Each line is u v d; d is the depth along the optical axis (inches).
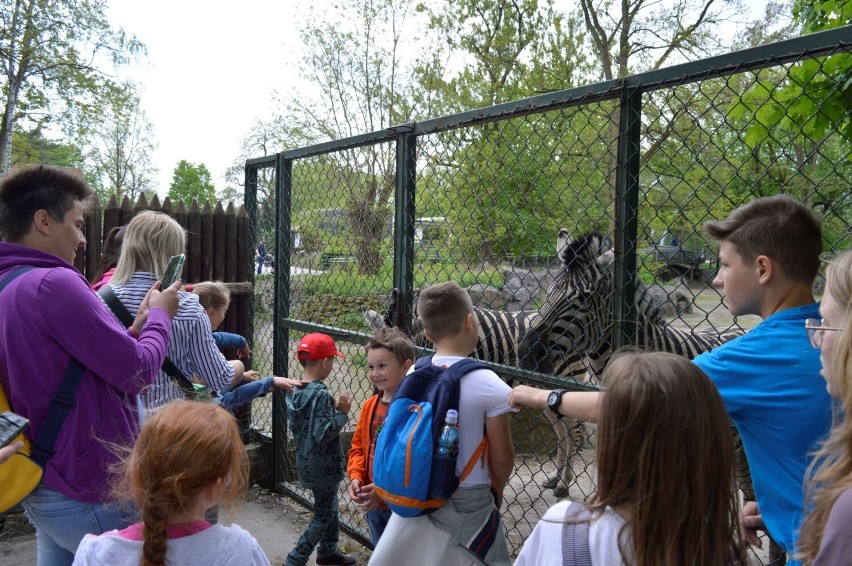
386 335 109.1
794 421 55.1
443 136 137.9
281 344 173.2
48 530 81.7
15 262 80.8
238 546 60.1
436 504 80.3
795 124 99.3
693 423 48.8
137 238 100.5
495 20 711.7
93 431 79.7
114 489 68.9
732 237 63.8
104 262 123.7
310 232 185.0
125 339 80.7
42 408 77.9
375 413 110.2
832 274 49.1
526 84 680.4
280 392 174.2
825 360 47.9
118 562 58.0
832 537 39.9
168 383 103.4
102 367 79.0
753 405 57.2
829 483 44.3
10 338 76.9
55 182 84.4
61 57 833.5
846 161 99.7
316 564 136.8
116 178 1422.2
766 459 57.9
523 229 149.0
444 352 90.0
